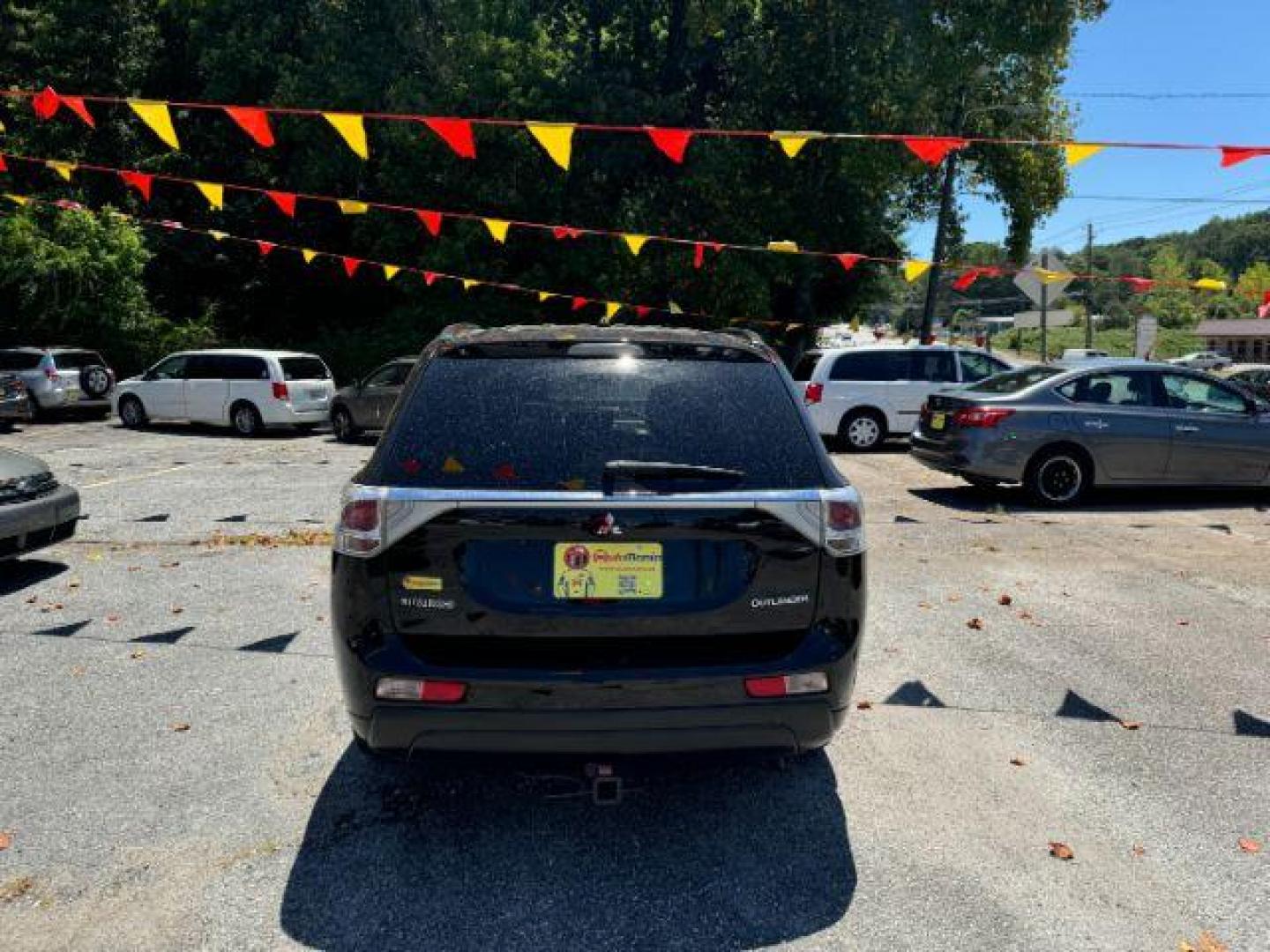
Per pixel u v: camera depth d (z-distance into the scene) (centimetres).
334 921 261
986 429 930
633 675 261
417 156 2314
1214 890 279
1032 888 279
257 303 2875
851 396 1484
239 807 326
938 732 394
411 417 286
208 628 530
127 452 1398
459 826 313
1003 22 2127
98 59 2648
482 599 264
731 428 286
